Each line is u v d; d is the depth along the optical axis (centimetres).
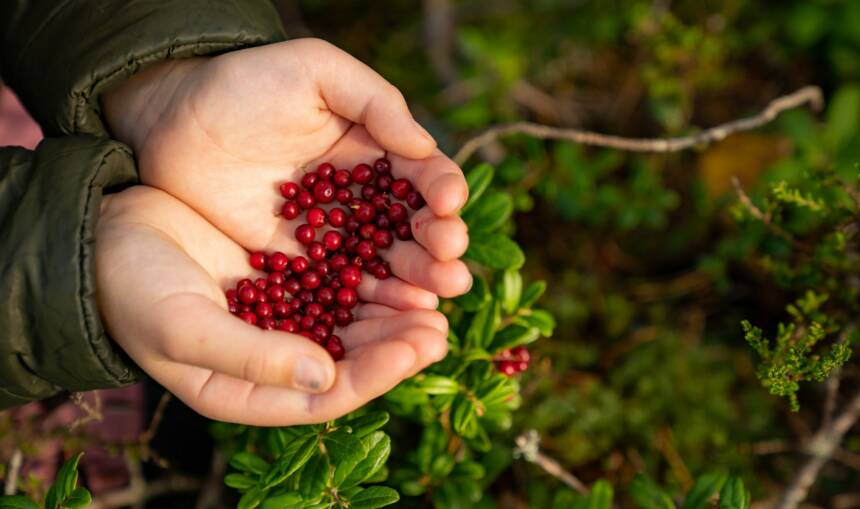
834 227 54
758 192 64
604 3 77
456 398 50
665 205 67
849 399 62
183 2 51
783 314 66
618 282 70
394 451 56
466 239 48
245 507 46
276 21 53
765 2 75
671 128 70
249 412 46
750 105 74
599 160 69
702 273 68
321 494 45
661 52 71
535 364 60
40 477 57
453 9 79
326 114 51
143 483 59
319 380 44
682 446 62
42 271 46
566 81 76
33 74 51
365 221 52
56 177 47
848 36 72
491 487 61
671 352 65
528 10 79
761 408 64
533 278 69
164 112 51
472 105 72
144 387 59
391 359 44
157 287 46
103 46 50
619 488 61
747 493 49
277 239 52
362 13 83
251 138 51
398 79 77
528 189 71
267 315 50
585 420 62
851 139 68
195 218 52
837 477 62
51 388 49
